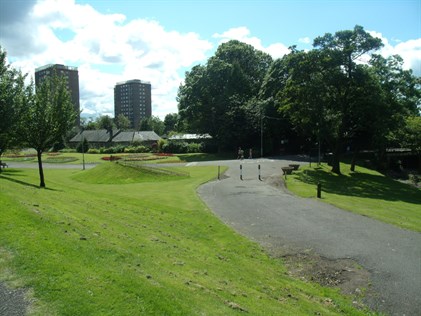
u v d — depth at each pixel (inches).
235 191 930.7
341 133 1545.3
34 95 879.7
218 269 346.6
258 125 2423.7
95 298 213.5
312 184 1198.9
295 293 327.0
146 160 2201.0
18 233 296.2
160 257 333.4
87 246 297.6
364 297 331.0
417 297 330.0
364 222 603.2
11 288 218.2
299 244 483.2
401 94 1412.4
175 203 729.0
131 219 514.0
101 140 3890.3
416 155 2053.4
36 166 2026.3
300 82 1519.4
